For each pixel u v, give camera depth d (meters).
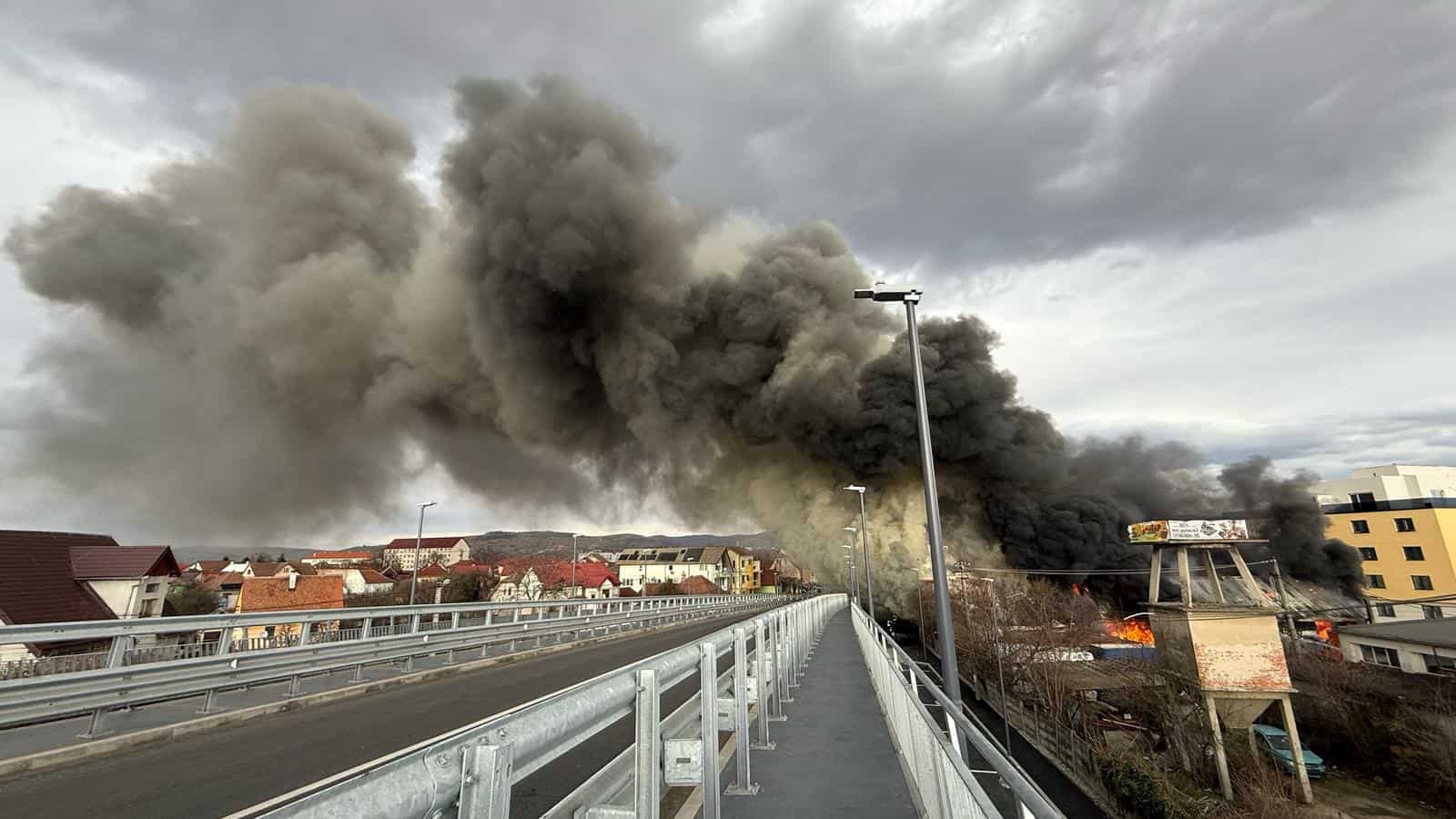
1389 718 20.39
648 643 19.48
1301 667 24.08
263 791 5.38
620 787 2.85
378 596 58.09
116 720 7.65
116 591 30.61
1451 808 17.88
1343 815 17.72
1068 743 21.25
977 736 2.72
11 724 6.17
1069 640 34.16
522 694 10.03
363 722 8.08
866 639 12.59
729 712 5.18
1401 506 53.25
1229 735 19.22
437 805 1.30
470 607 14.94
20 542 28.86
